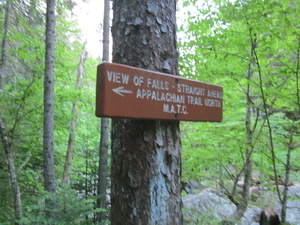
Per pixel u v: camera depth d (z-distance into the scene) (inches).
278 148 158.7
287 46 129.7
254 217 206.1
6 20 233.5
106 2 220.5
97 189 212.5
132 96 52.2
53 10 179.3
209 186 276.2
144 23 61.7
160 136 60.2
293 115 154.4
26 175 222.4
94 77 318.0
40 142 238.7
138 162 58.5
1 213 154.8
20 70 249.1
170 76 59.8
